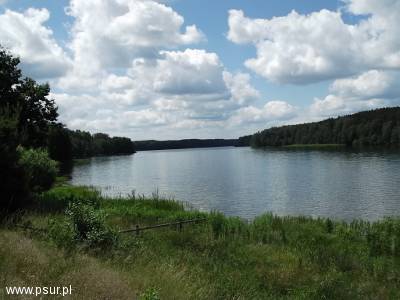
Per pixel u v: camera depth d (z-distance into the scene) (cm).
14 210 1619
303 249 1534
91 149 16425
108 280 727
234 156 13138
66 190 3228
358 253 1489
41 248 862
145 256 1112
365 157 8644
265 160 9525
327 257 1402
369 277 1227
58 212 1753
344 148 13825
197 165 9269
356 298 1039
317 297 1038
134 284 797
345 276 1220
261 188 4428
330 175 5372
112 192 4397
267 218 2120
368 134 14438
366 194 3722
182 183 5303
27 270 693
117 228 1459
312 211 3041
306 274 1232
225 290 995
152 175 6788
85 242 1041
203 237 1638
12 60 3344
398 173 5241
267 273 1223
